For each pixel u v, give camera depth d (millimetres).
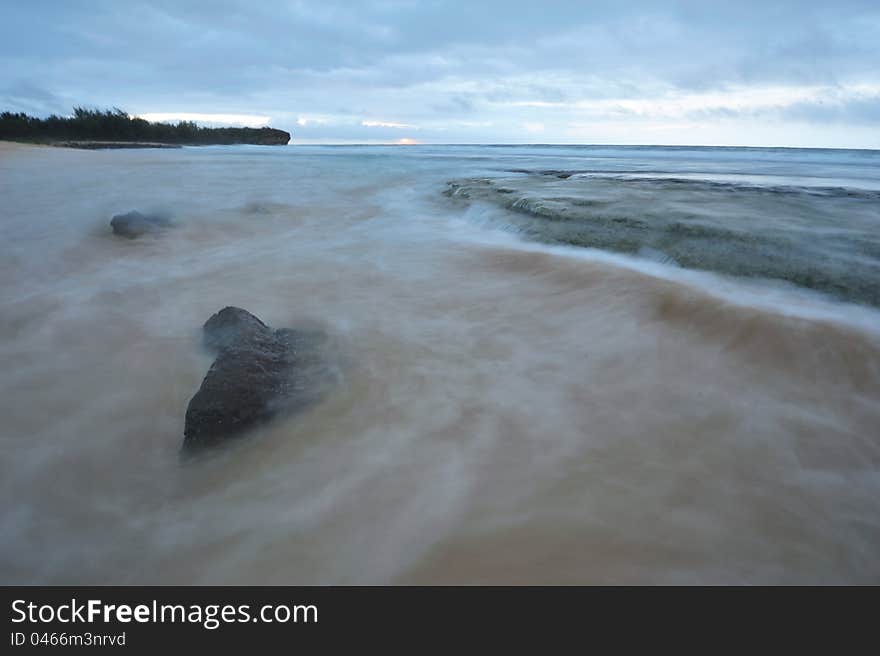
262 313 5832
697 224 8461
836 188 13727
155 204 12023
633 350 4754
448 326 5500
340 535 2711
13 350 4871
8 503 2992
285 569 2531
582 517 2781
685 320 5195
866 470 3162
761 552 2570
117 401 4047
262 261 7992
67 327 5371
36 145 35219
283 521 2820
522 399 4008
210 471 3244
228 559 2600
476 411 3848
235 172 20984
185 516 2889
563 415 3771
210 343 4828
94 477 3223
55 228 9383
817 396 3943
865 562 2531
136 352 4840
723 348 4680
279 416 3688
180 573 2547
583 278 6555
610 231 8500
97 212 10859
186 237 9297
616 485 3031
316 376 4289
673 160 33375
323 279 7098
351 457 3336
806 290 5734
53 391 4180
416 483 3082
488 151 58188
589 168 24141
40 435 3611
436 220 11445
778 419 3662
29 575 2559
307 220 11312
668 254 7199
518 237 9203
